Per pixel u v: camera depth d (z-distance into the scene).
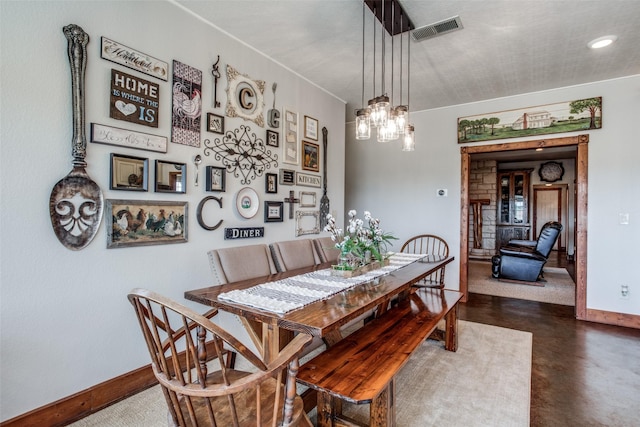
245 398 1.38
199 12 2.44
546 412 1.97
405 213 4.90
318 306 1.69
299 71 3.45
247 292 1.93
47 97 1.75
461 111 4.46
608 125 3.60
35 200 1.72
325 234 3.94
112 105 2.01
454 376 2.37
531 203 9.04
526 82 3.69
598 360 2.66
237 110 2.83
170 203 2.32
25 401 1.69
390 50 2.96
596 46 2.85
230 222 2.78
